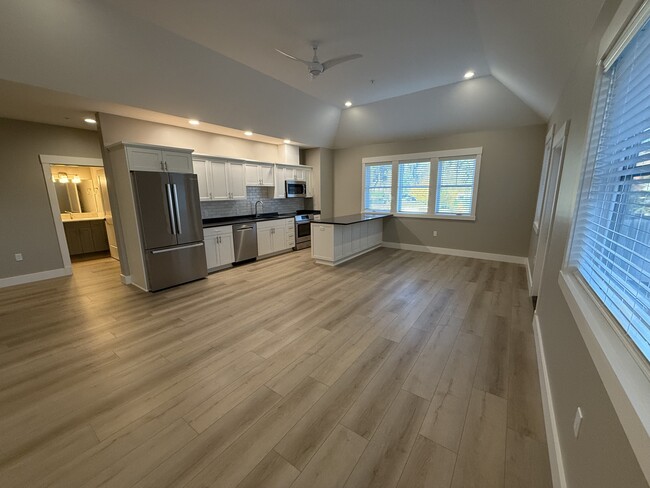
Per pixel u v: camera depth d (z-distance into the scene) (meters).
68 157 4.64
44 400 1.93
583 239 1.69
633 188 1.11
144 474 1.43
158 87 3.48
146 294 3.88
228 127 4.79
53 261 4.63
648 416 0.66
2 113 3.79
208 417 1.78
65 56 2.71
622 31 1.19
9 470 1.45
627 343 0.95
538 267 3.57
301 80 4.31
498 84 4.38
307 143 6.57
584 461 1.08
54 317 3.18
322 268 5.11
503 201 5.37
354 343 2.61
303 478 1.40
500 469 1.44
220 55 3.48
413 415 1.78
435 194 6.08
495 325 2.92
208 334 2.79
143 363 2.33
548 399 1.76
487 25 2.71
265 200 6.66
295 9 2.62
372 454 1.52
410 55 3.54
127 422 1.74
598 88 1.54
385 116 5.73
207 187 5.04
